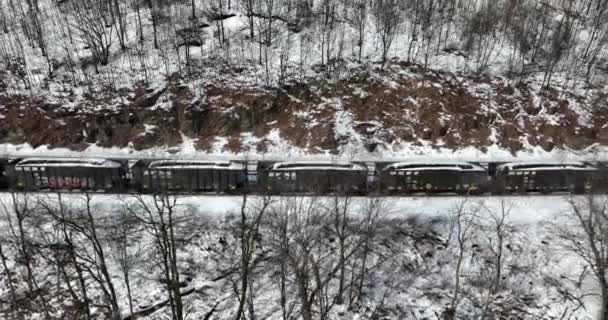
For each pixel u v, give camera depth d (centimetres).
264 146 6450
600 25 7869
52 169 5478
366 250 4175
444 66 7206
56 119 6450
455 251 4928
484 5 8006
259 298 4366
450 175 5603
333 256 4512
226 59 7138
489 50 7538
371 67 7144
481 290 4481
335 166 5641
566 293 4534
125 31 7419
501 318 4384
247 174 5666
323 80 6988
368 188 5572
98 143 6391
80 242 4341
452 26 7862
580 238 4956
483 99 6925
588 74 7194
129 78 6844
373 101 6850
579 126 6762
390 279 4669
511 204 5462
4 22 7369
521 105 6919
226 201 5372
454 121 6731
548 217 5262
